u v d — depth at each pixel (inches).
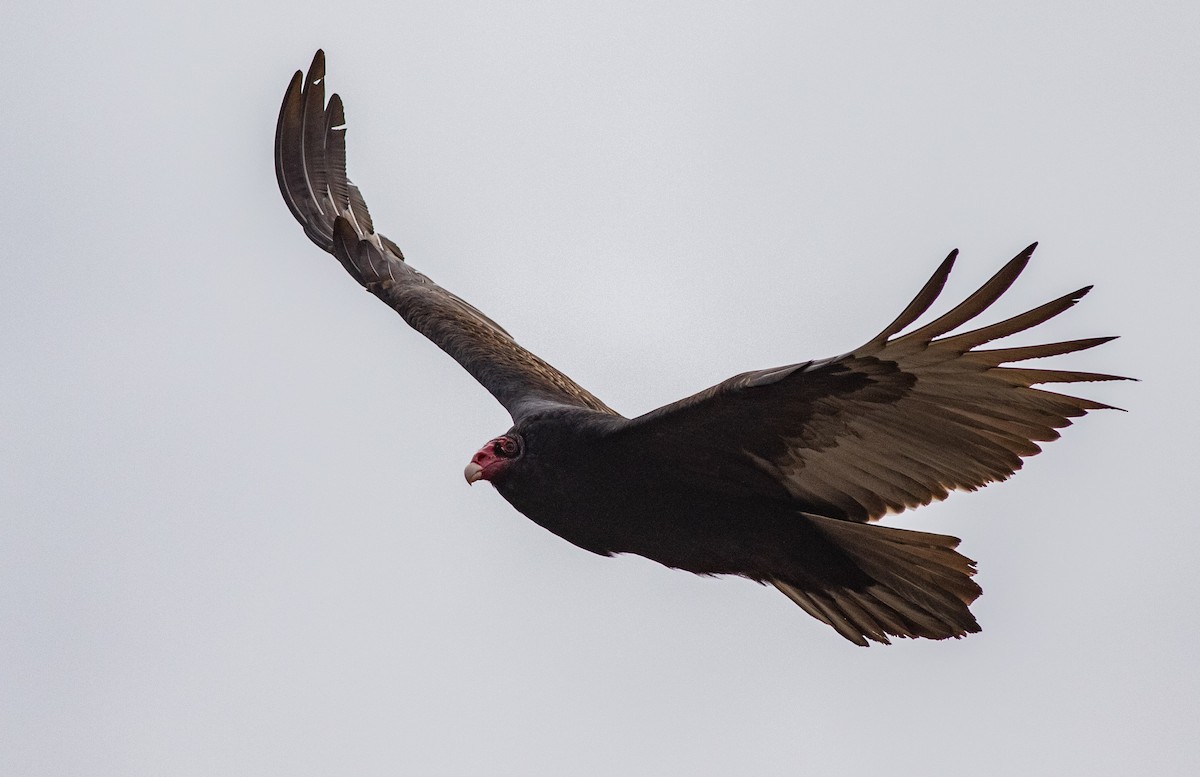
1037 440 353.7
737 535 399.2
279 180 573.0
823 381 349.1
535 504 405.7
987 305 326.6
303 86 579.8
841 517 385.1
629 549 412.2
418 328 512.1
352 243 546.3
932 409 354.3
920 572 392.5
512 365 482.9
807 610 415.8
